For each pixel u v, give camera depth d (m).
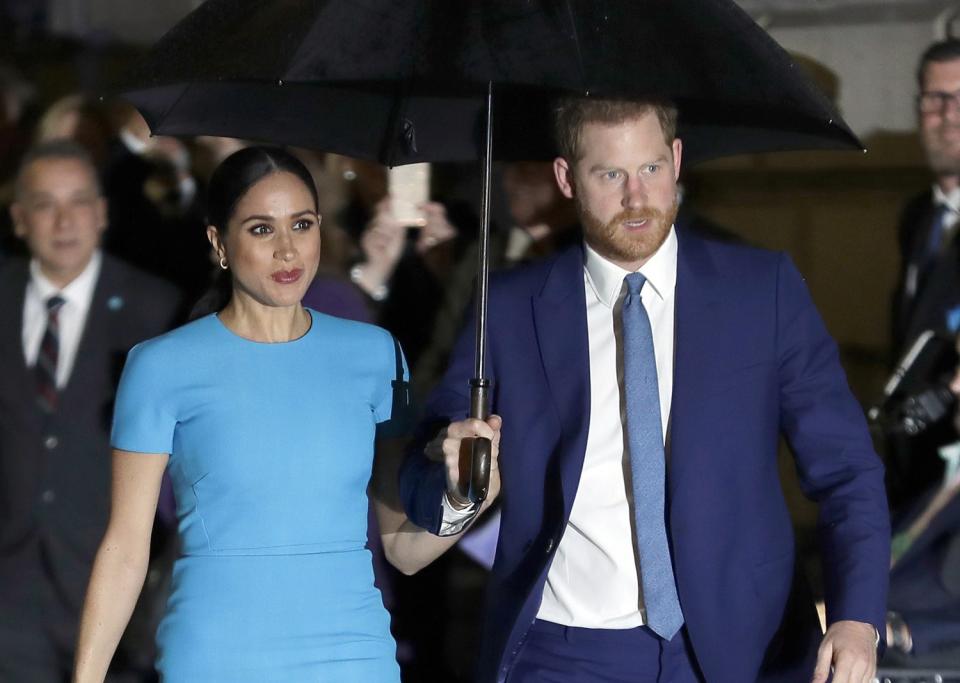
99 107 19.11
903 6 20.33
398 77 11.48
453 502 11.88
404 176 19.02
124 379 12.48
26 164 16.77
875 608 11.81
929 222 17.70
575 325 12.52
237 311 12.59
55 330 16.70
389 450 13.24
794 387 12.48
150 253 18.28
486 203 12.30
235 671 12.09
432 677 17.61
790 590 12.47
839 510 12.20
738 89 11.48
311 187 12.52
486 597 12.85
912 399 16.75
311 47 11.58
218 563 12.22
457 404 12.68
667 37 11.52
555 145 12.70
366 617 12.47
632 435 12.20
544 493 12.51
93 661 12.34
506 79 11.30
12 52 23.08
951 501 16.23
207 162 18.73
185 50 12.02
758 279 12.52
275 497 12.26
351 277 18.25
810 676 12.54
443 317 18.66
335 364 12.66
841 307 20.69
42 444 16.62
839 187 20.78
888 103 20.61
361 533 12.62
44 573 16.62
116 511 12.41
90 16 23.44
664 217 12.06
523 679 12.50
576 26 11.43
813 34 20.72
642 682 12.31
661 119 12.04
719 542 12.16
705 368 12.27
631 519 12.27
